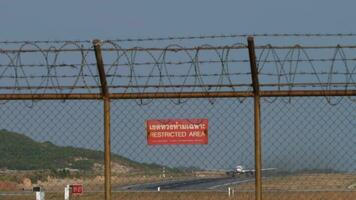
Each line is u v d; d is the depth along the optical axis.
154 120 28.53
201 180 110.88
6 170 191.62
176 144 28.39
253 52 27.72
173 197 75.00
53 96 29.27
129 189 75.94
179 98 28.58
